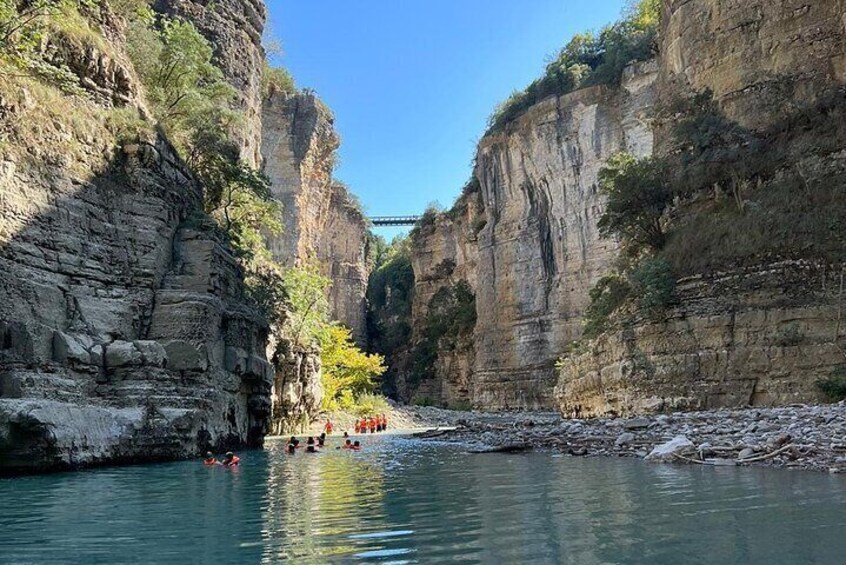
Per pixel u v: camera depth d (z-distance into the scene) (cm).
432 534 737
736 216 2650
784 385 2206
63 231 1800
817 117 2803
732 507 837
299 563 614
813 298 2236
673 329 2525
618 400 2766
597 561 599
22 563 631
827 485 981
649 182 3222
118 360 1780
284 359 3759
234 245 2853
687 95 3659
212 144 3133
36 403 1409
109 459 1592
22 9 1934
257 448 2455
